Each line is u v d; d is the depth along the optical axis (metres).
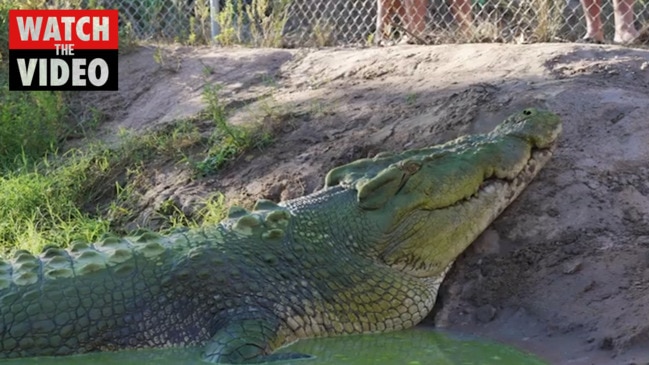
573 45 8.70
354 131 8.45
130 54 11.80
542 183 6.96
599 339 5.73
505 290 6.46
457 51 9.25
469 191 6.52
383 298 6.40
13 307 6.09
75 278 6.20
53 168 9.93
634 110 7.48
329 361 5.77
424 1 10.56
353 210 6.54
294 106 9.23
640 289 6.00
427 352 5.93
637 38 9.77
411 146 7.88
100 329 6.10
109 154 9.62
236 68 10.72
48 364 5.91
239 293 6.16
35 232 8.37
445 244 6.48
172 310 6.14
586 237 6.58
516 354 5.85
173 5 12.73
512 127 6.89
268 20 11.79
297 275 6.31
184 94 10.53
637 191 6.95
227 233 6.43
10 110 10.82
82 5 13.04
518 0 10.86
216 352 5.87
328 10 12.86
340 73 9.70
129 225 8.64
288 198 8.05
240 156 8.80
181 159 9.12
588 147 7.23
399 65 9.38
